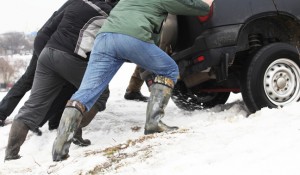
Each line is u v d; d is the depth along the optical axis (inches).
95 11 183.0
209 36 186.4
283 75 193.2
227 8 188.4
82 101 153.6
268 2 193.9
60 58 178.5
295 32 207.6
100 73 158.1
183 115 234.8
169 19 198.2
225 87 224.2
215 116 211.6
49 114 222.2
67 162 142.9
